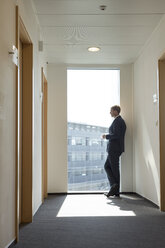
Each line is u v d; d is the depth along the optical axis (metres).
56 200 5.40
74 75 6.58
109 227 3.44
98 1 3.72
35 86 4.15
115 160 5.77
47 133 6.29
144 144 5.40
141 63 5.68
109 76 6.62
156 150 4.61
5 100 2.44
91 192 6.27
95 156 6.51
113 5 3.84
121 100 6.43
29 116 3.74
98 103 6.58
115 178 5.84
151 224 3.58
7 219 2.53
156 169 4.62
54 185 6.23
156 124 4.58
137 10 3.98
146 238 3.00
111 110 5.95
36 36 4.25
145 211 4.35
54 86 6.40
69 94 6.54
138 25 4.48
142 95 5.56
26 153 3.73
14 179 2.79
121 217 3.96
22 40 3.65
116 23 4.41
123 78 6.48
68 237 3.04
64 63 6.43
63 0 3.69
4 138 2.41
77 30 4.66
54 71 6.43
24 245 2.76
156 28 4.56
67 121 6.40
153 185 4.83
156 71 4.57
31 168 3.73
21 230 3.31
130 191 6.31
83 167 6.44
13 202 2.76
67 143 6.33
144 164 5.42
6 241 2.50
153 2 3.76
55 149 6.29
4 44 2.40
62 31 4.71
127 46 5.39
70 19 4.27
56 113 6.36
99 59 6.17
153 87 4.77
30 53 3.79
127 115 6.41
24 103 3.75
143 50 5.51
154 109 4.71
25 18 3.29
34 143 4.05
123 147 5.83
